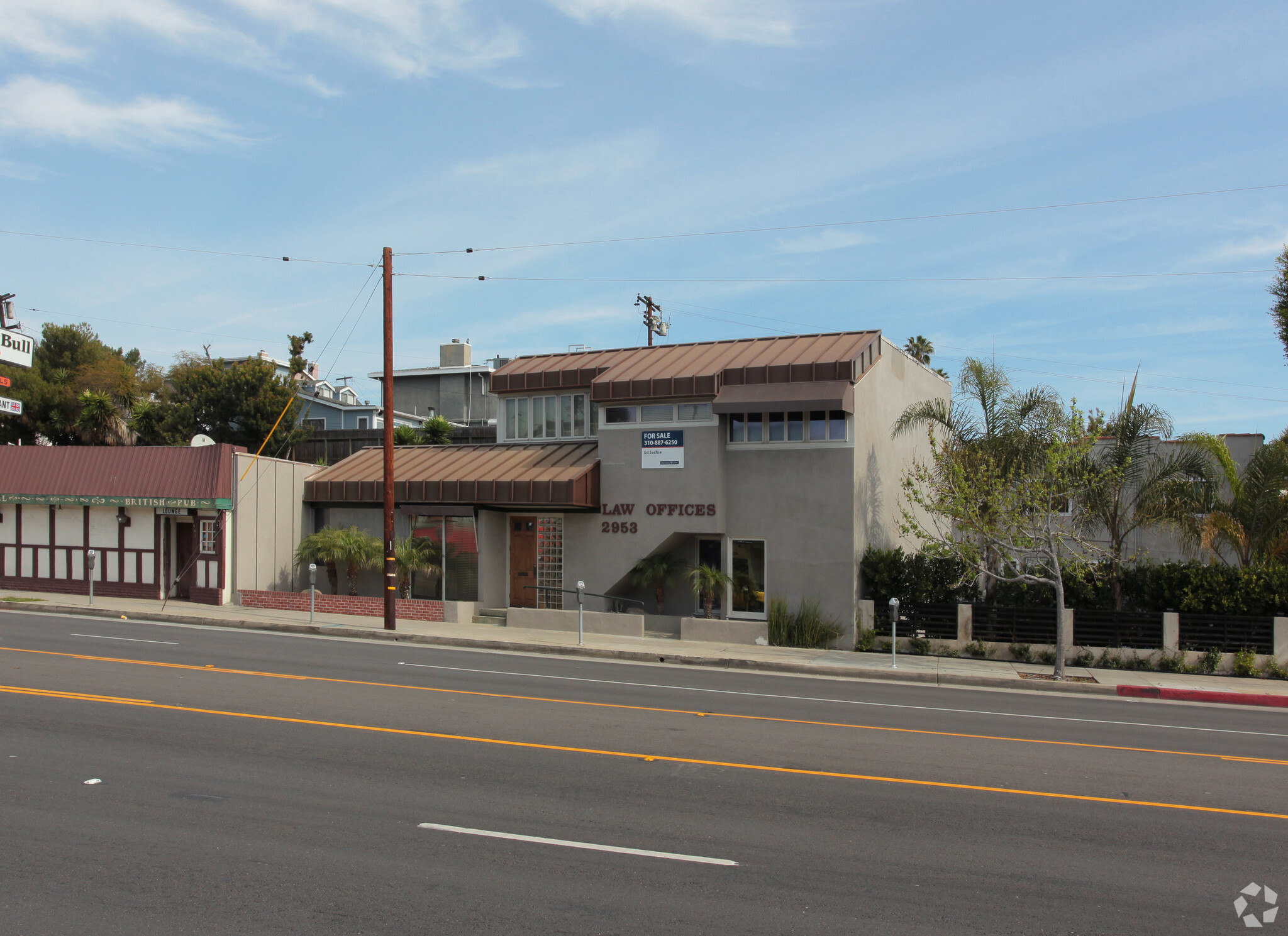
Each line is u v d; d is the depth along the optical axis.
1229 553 26.25
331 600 23.84
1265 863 7.28
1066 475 19.36
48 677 13.65
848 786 9.19
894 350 24.77
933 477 22.28
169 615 22.34
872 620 20.78
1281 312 21.17
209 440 25.75
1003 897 6.45
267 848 7.00
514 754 9.98
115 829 7.36
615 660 19.14
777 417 21.83
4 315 24.25
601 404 23.31
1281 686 17.08
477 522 24.03
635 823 7.78
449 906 6.02
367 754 9.78
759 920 5.94
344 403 55.59
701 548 23.05
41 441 43.53
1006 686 17.36
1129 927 6.00
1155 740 12.16
